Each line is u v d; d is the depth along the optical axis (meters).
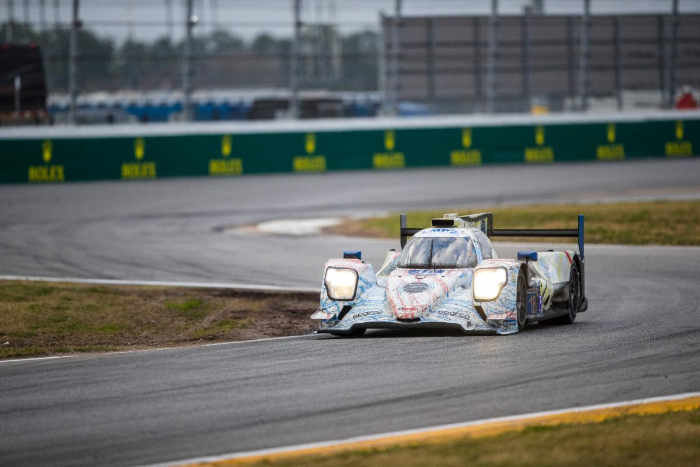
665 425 22.83
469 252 40.50
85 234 92.62
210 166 134.88
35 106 131.62
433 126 141.00
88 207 112.50
